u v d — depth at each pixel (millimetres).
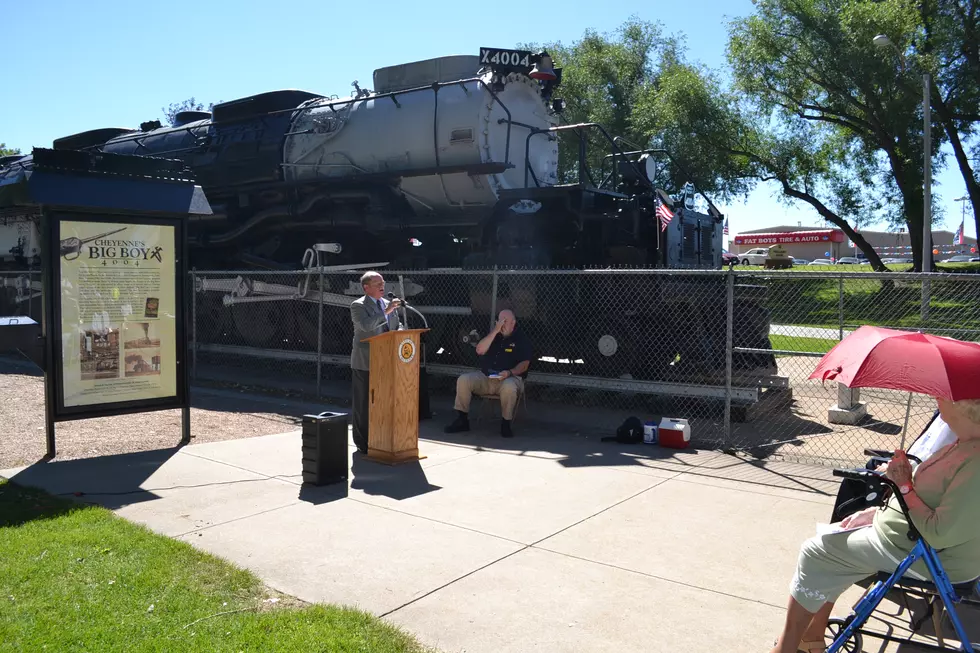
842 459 6605
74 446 7145
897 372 2740
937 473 2828
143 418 8594
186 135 13867
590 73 34031
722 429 8117
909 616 3736
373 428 6680
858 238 29797
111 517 4977
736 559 4367
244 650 3207
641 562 4320
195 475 6125
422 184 10812
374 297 7008
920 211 25625
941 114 24734
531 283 9734
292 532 4789
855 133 28234
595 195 9953
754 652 3326
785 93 27391
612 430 7996
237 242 13250
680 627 3553
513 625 3561
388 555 4410
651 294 9109
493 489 5766
